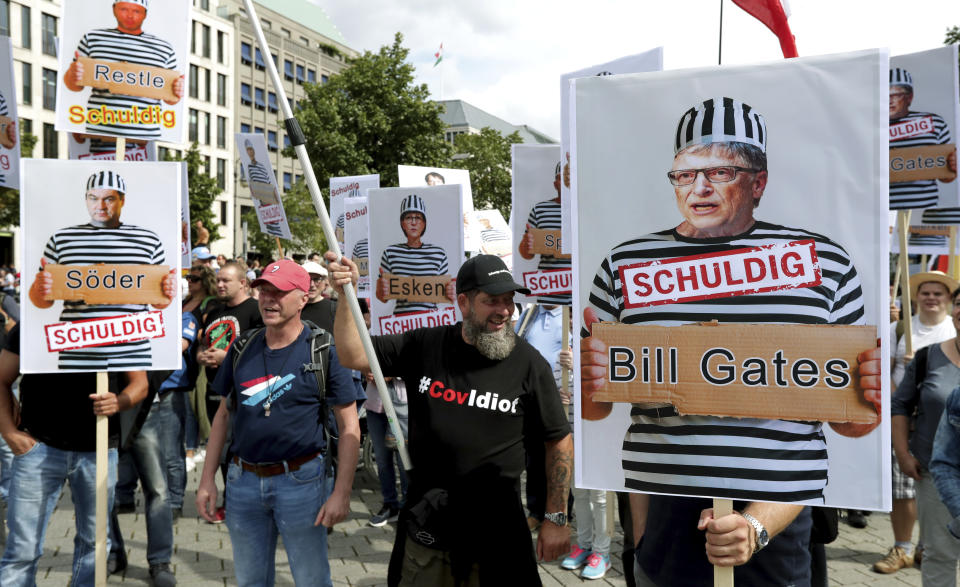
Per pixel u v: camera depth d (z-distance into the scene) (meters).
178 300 3.51
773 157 1.78
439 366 2.64
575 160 1.95
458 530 2.50
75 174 3.44
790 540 2.04
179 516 5.63
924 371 3.67
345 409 3.20
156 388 3.99
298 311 3.19
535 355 2.67
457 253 5.11
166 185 3.51
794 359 1.78
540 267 4.72
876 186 1.71
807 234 1.76
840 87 1.73
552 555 2.63
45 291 3.42
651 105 1.87
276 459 3.08
